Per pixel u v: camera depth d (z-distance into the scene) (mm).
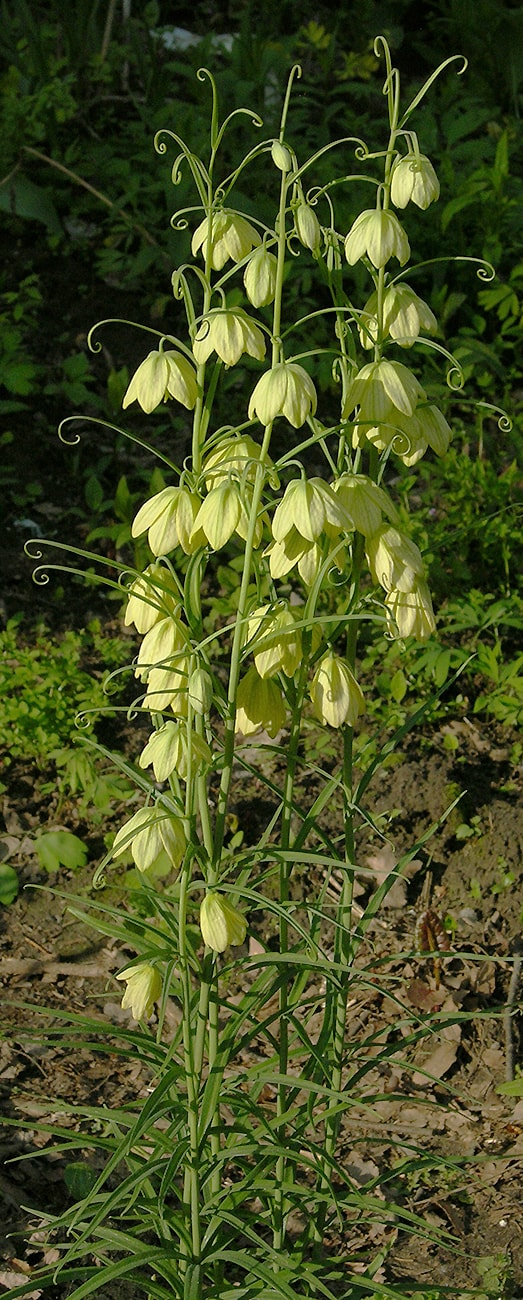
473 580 1966
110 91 3041
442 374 2326
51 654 1832
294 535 907
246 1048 1354
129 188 2570
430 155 2939
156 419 2311
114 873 1539
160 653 919
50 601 1968
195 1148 949
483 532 1920
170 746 892
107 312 2496
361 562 956
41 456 2217
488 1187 1235
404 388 911
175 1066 932
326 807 1608
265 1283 1008
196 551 914
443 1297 1145
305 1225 1203
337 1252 1192
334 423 2322
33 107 2730
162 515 910
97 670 1837
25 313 2469
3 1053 1340
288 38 3213
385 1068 1340
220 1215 977
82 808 1612
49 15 3225
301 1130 1027
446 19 3350
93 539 2057
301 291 2463
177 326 2469
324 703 932
